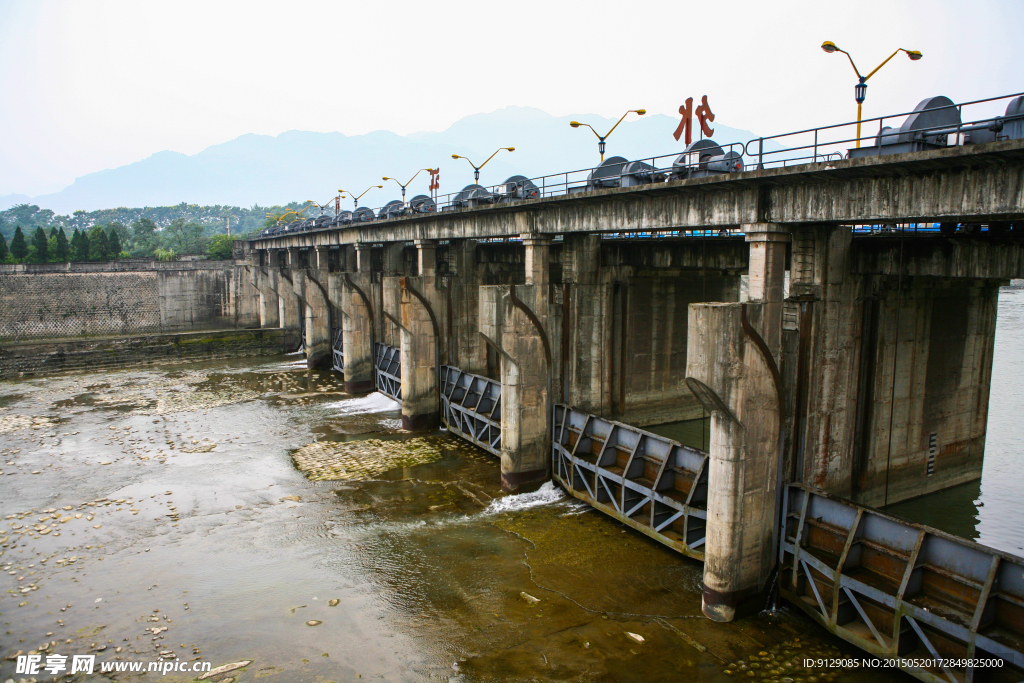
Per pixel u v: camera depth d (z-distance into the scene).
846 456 24.31
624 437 28.05
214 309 83.56
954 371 29.00
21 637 19.83
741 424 19.34
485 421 37.16
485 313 29.88
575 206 28.70
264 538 26.73
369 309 53.41
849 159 17.00
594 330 34.78
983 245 20.97
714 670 17.62
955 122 18.64
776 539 21.08
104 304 77.50
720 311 18.39
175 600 21.98
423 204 50.88
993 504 28.39
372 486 32.59
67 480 33.72
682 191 23.02
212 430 43.31
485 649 18.92
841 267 22.61
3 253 98.69
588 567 23.59
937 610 16.61
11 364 61.97
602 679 17.36
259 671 18.12
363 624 20.42
